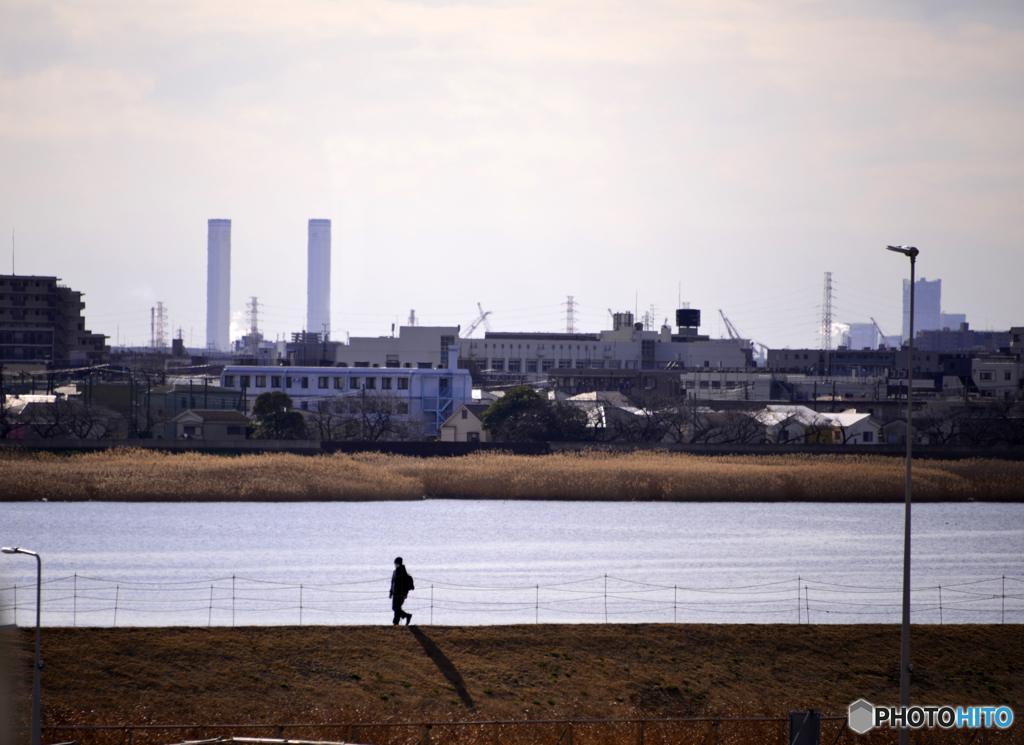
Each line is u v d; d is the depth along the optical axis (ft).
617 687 264.93
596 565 451.12
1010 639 305.73
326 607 354.74
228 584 391.65
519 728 235.61
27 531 507.71
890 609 369.50
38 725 175.83
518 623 319.88
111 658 256.52
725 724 246.27
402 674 262.26
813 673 281.74
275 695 248.32
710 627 301.43
